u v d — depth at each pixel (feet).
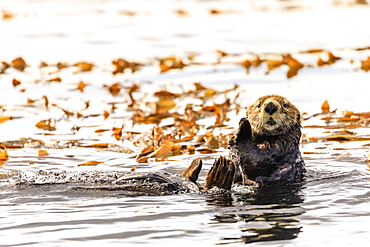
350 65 120.06
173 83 112.68
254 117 62.80
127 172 56.39
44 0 223.10
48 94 105.40
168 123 87.40
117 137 79.36
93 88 109.60
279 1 217.15
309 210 48.57
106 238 43.19
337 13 180.96
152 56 133.18
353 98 96.58
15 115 91.97
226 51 136.36
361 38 143.43
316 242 41.78
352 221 45.70
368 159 65.67
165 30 162.20
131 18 181.57
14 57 132.46
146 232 44.16
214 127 83.82
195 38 151.23
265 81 111.14
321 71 116.67
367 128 80.53
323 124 83.51
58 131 82.89
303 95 99.86
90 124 86.89
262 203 50.75
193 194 53.16
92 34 157.89
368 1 204.23
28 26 169.58
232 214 47.85
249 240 42.27
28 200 51.21
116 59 128.06
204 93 104.58
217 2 217.97
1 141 77.10
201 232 44.01
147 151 70.49
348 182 56.59
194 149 72.54
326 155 68.03
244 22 171.32
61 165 65.57
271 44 141.79
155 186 53.52
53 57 133.39
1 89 109.09
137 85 110.22
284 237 42.80
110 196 52.11
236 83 110.52
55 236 43.70
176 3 215.10
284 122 61.11
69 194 52.42
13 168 64.18
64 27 167.84
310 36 148.97
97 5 209.97
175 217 47.26
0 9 200.95
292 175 59.93
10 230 44.98
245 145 59.52
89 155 70.18
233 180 57.47
